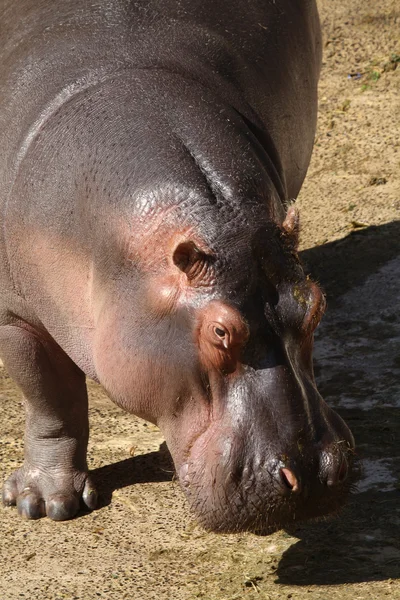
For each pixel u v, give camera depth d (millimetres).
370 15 31672
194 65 14242
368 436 16500
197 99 13391
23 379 14898
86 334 13172
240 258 11375
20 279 13766
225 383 11281
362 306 20875
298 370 11312
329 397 18047
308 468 10953
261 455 10953
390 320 20375
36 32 14812
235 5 16125
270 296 11328
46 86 13984
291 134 16609
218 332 11094
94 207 12547
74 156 12953
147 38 14422
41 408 15094
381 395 17906
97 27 14516
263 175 12648
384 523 13930
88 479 15305
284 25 17141
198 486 11375
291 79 16875
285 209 13695
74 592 12742
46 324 13836
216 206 11844
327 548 13414
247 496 11031
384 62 29484
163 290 11672
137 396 12070
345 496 11391
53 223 12992
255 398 11109
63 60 14180
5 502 15367
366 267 21906
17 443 17062
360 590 12289
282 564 13102
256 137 14383
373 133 26516
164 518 14594
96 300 12586
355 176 25016
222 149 12617
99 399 18703
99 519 14742
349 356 19422
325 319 20703
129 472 15961
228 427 11188
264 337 11172
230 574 12953
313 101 18531
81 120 13203
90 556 13680
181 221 11789
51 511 14844
